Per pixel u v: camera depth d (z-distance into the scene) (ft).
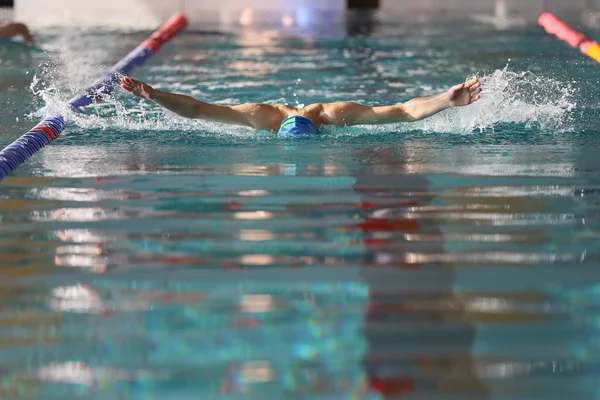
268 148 42.50
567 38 94.27
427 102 44.73
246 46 93.04
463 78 68.49
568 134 45.65
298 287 24.38
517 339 21.06
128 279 25.05
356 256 26.84
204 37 102.73
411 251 27.30
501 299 23.44
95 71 70.74
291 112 46.37
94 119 50.11
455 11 141.18
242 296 23.77
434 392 18.70
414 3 145.38
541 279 24.79
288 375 19.44
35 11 132.67
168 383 19.16
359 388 18.86
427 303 23.21
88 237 28.84
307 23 120.47
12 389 18.99
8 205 32.73
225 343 20.99
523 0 141.90
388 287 24.32
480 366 19.79
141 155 41.22
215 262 26.37
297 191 34.45
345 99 58.80
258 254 27.07
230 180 36.24
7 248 27.78
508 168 38.09
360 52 87.04
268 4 139.33
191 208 32.17
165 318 22.39
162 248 27.68
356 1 153.58
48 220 30.78
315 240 28.43
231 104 56.59
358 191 34.40
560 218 30.66
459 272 25.43
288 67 75.82
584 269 25.49
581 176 36.58
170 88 63.62
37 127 45.93
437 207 32.17
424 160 39.73
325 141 44.06
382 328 21.70
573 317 22.25
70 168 38.63
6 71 69.67
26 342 21.15
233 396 18.60
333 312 22.67
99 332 21.63
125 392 18.80
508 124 48.11
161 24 117.39
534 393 18.63
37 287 24.52
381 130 46.78
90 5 134.51
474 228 29.58
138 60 79.41
